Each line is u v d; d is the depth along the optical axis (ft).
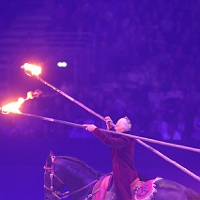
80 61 161.17
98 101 144.46
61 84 157.99
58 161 59.06
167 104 144.87
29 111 142.10
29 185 106.42
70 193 58.85
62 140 130.31
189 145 125.80
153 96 149.69
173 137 135.33
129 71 160.35
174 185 53.16
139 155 126.62
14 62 161.07
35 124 139.54
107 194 55.98
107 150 128.16
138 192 53.78
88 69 160.25
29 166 129.59
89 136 136.77
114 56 162.71
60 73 159.53
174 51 163.63
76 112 141.28
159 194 52.49
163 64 160.25
